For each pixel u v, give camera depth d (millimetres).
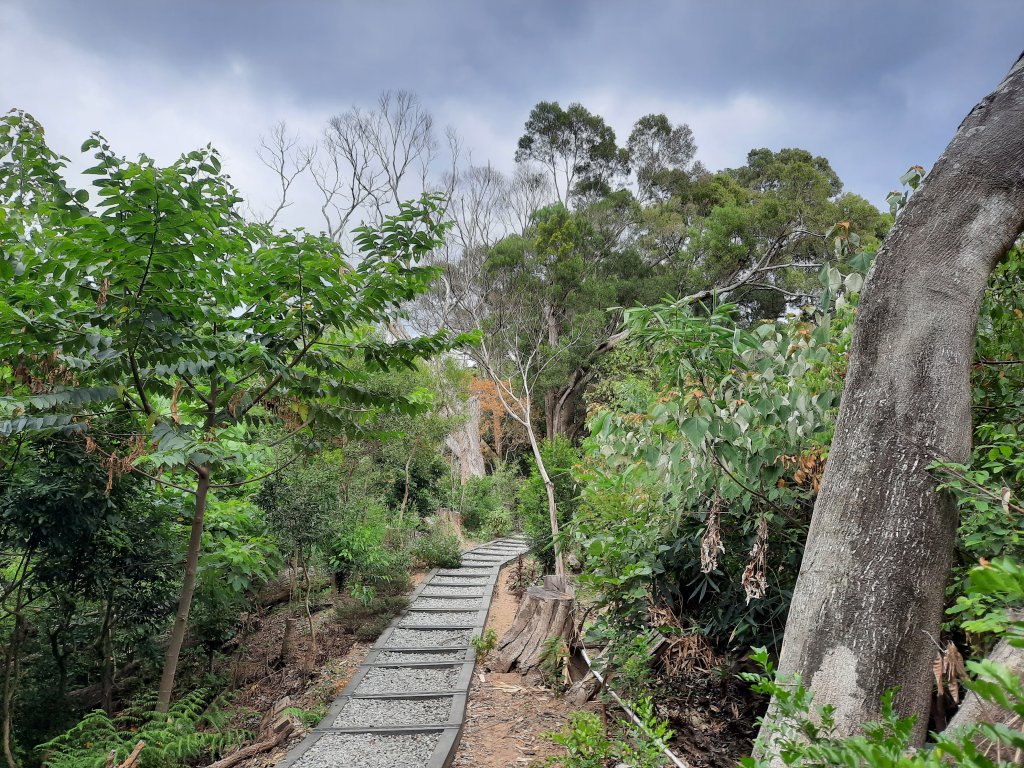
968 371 2029
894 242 2152
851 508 2006
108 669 5379
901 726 1031
